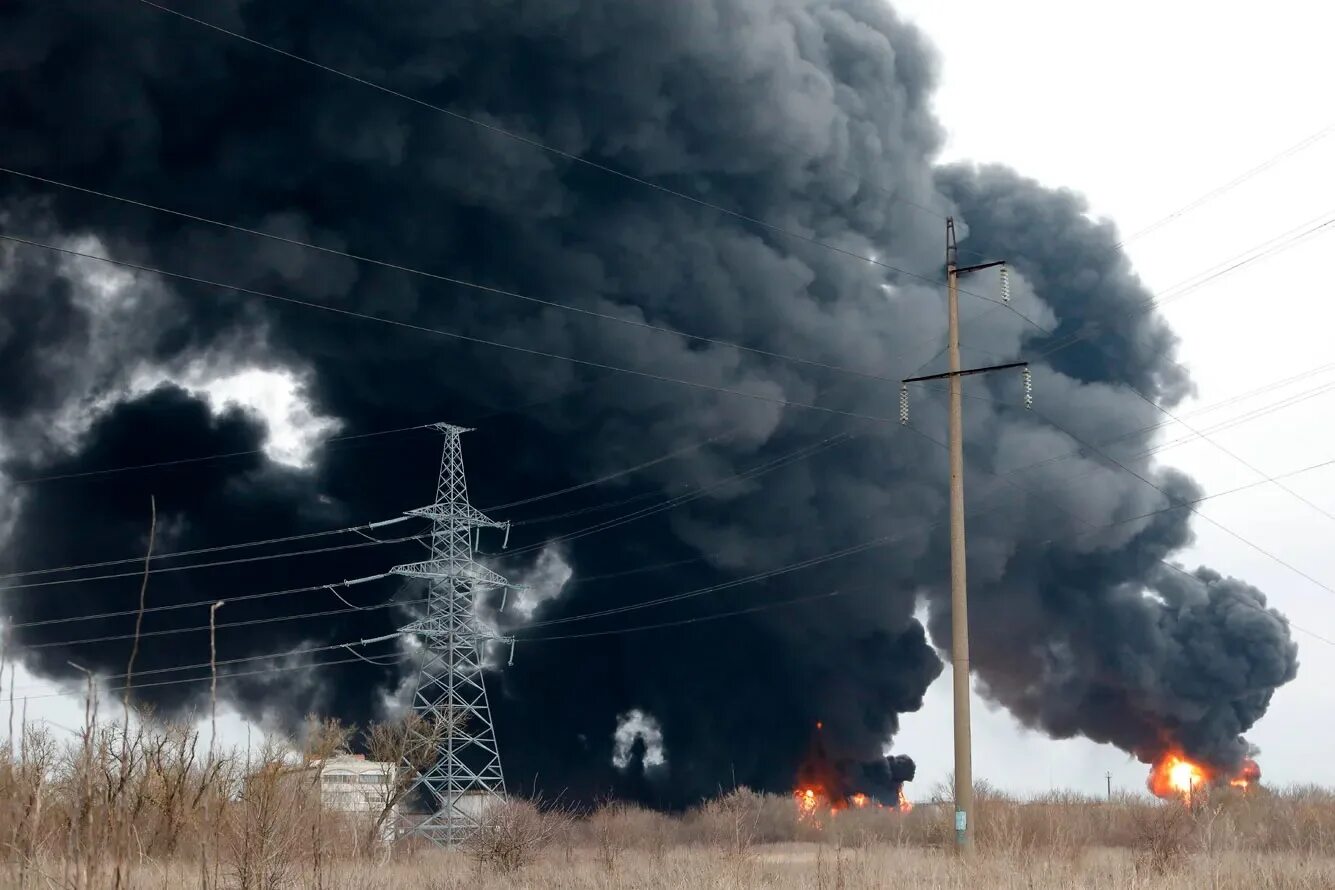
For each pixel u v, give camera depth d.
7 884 26.22
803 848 104.81
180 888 32.16
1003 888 52.31
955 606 78.25
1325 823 93.88
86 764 26.66
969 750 75.75
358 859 56.50
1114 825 94.94
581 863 75.50
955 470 81.44
